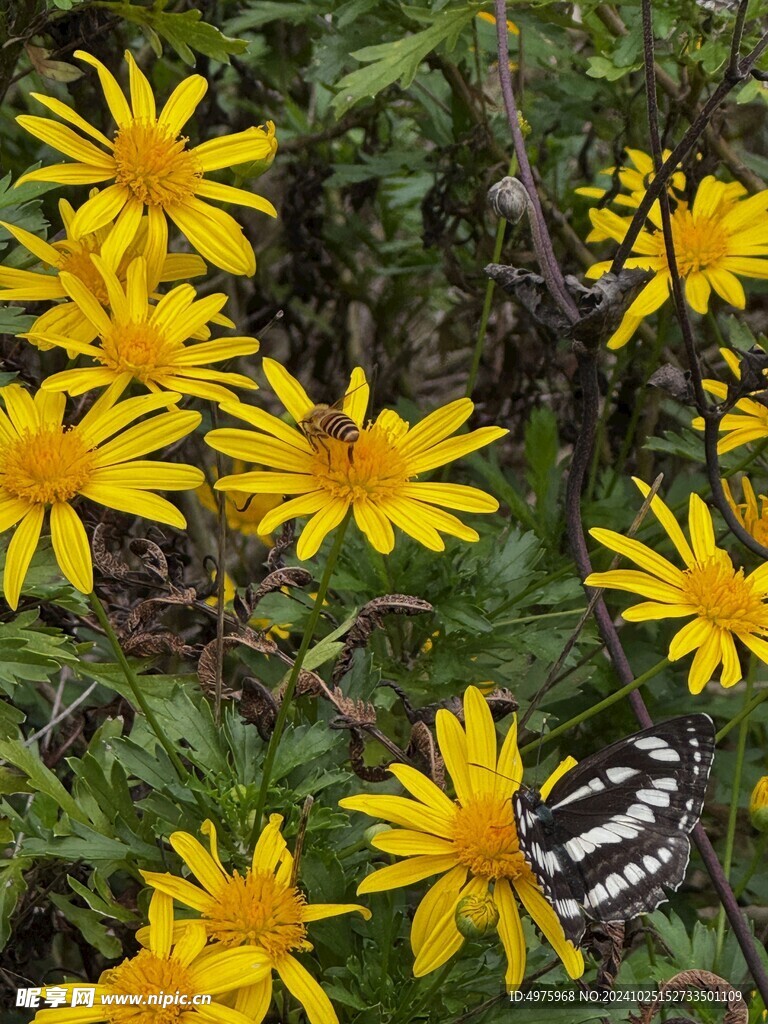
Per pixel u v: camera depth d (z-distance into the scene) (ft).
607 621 1.49
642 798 1.34
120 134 1.50
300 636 1.85
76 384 1.42
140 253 1.51
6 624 1.45
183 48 1.63
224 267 1.51
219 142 1.54
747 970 1.50
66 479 1.36
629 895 1.32
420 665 1.68
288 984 1.31
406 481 1.38
